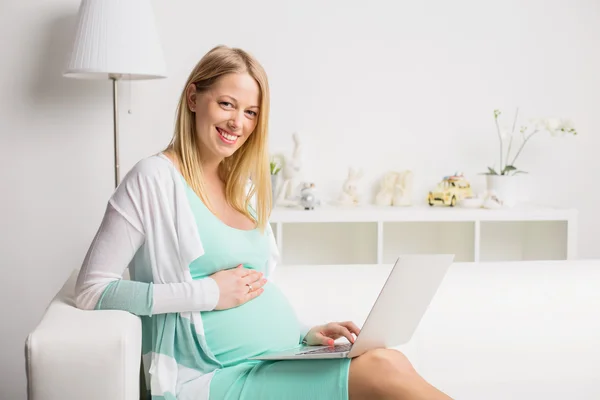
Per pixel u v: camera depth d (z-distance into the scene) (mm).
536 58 3514
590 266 2402
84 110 3107
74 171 3111
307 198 3133
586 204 3607
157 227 1567
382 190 3348
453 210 3160
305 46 3336
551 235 3395
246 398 1464
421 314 1630
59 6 3051
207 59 1665
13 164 3072
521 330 1899
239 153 1749
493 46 3477
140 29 2725
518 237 3562
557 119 3369
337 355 1442
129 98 3164
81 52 2670
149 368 1615
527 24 3496
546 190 3564
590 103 3572
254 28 3295
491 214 3180
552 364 1872
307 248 3443
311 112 3361
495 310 1966
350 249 3467
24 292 3111
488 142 3500
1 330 3100
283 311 1686
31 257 3107
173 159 1652
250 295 1615
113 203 1565
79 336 1342
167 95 3215
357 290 2100
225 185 1775
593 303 2029
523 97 3516
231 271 1607
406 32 3406
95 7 2693
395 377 1405
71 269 3129
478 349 1860
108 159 3137
